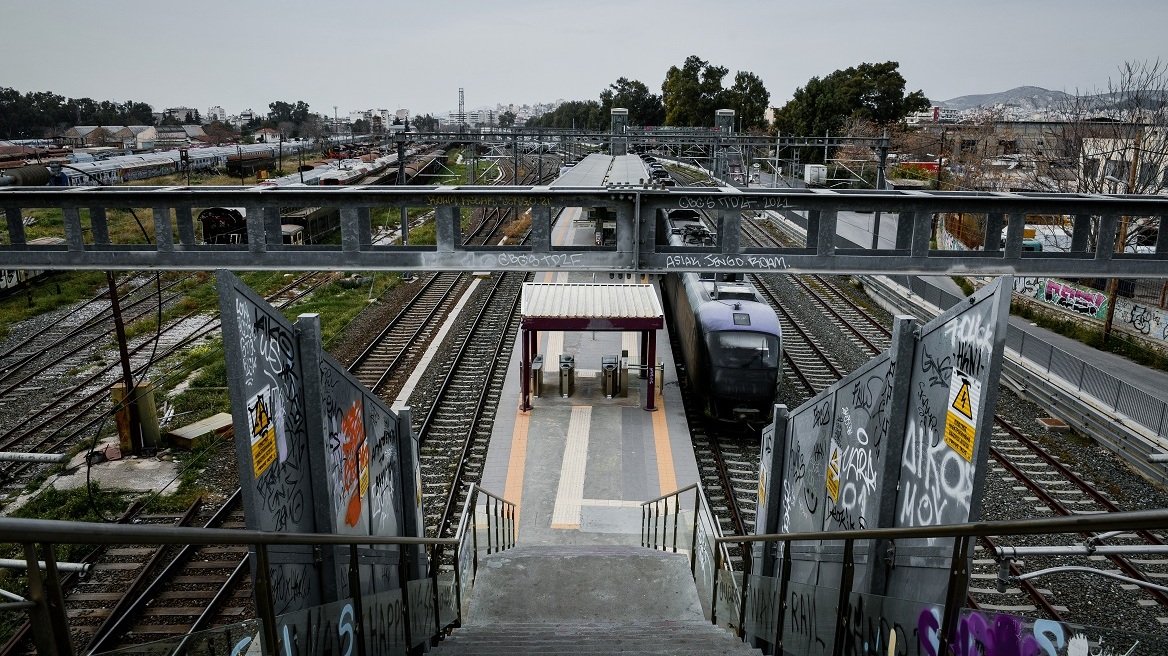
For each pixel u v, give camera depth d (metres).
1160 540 12.32
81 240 8.02
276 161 76.69
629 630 8.06
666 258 8.27
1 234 38.62
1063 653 2.95
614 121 43.28
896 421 5.45
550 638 7.62
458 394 19.23
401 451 8.19
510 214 47.59
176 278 32.12
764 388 16.81
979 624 3.36
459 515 13.78
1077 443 16.27
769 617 6.64
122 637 9.79
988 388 4.28
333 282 31.41
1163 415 14.96
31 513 13.25
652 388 18.19
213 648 3.29
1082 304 25.53
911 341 5.35
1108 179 27.00
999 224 8.28
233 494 13.95
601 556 10.45
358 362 21.50
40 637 2.46
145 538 2.74
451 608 8.72
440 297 29.20
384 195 7.95
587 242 38.41
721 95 81.25
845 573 4.79
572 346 23.36
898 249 8.33
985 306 4.35
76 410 18.41
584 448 16.33
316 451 5.53
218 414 17.30
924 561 4.94
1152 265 8.18
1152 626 10.27
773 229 44.09
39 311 27.61
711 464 15.96
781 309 27.78
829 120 61.75
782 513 8.59
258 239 8.06
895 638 4.21
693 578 10.01
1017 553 7.70
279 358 5.02
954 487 4.65
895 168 55.00
